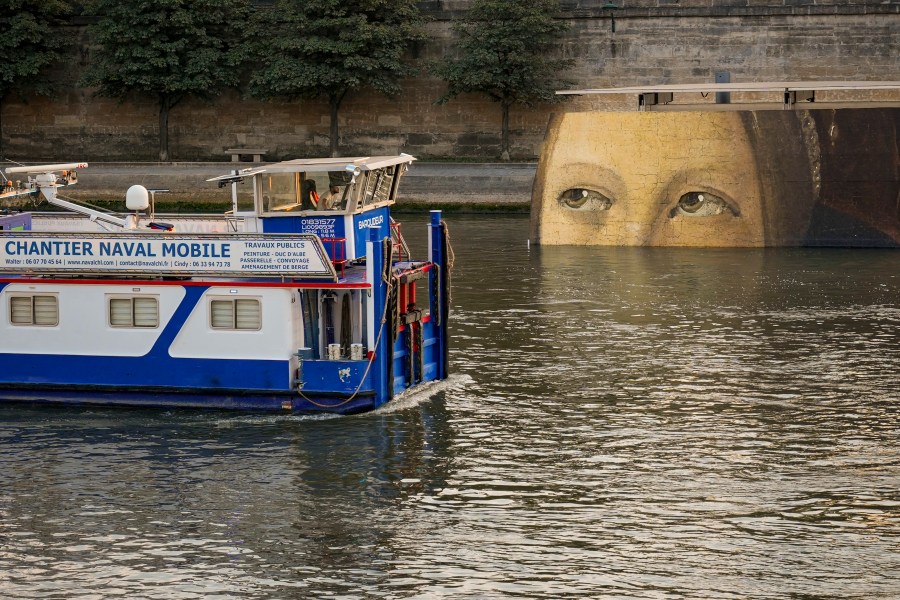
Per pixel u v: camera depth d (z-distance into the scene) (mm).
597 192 58844
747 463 27891
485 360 36344
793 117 57250
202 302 30953
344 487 26641
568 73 79812
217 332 31000
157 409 31578
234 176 32375
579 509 25422
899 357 36531
